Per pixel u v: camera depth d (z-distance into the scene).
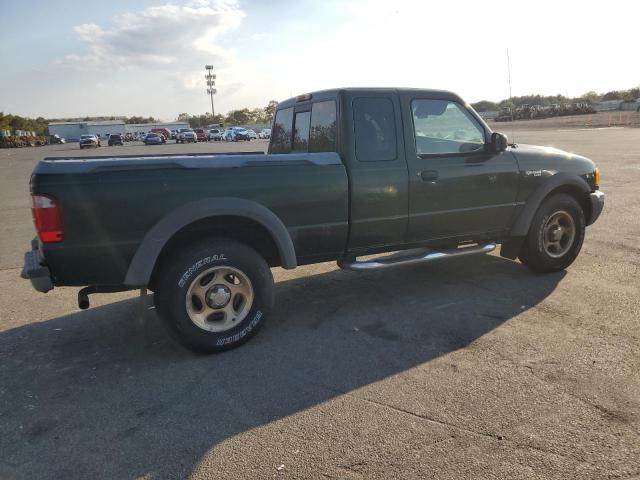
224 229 4.12
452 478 2.44
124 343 4.22
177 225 3.66
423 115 4.71
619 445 2.63
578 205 5.49
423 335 4.10
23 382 3.59
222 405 3.19
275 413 3.07
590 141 24.22
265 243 4.32
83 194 3.43
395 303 4.87
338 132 4.40
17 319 4.85
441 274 5.70
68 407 3.23
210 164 3.80
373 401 3.15
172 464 2.64
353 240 4.50
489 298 4.87
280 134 5.56
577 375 3.35
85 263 3.53
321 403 3.16
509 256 5.54
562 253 5.51
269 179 3.99
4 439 2.91
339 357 3.78
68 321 4.77
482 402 3.08
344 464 2.57
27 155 41.31
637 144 21.91
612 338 3.88
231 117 133.12
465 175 4.86
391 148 4.53
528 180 5.21
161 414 3.11
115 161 3.54
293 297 5.18
